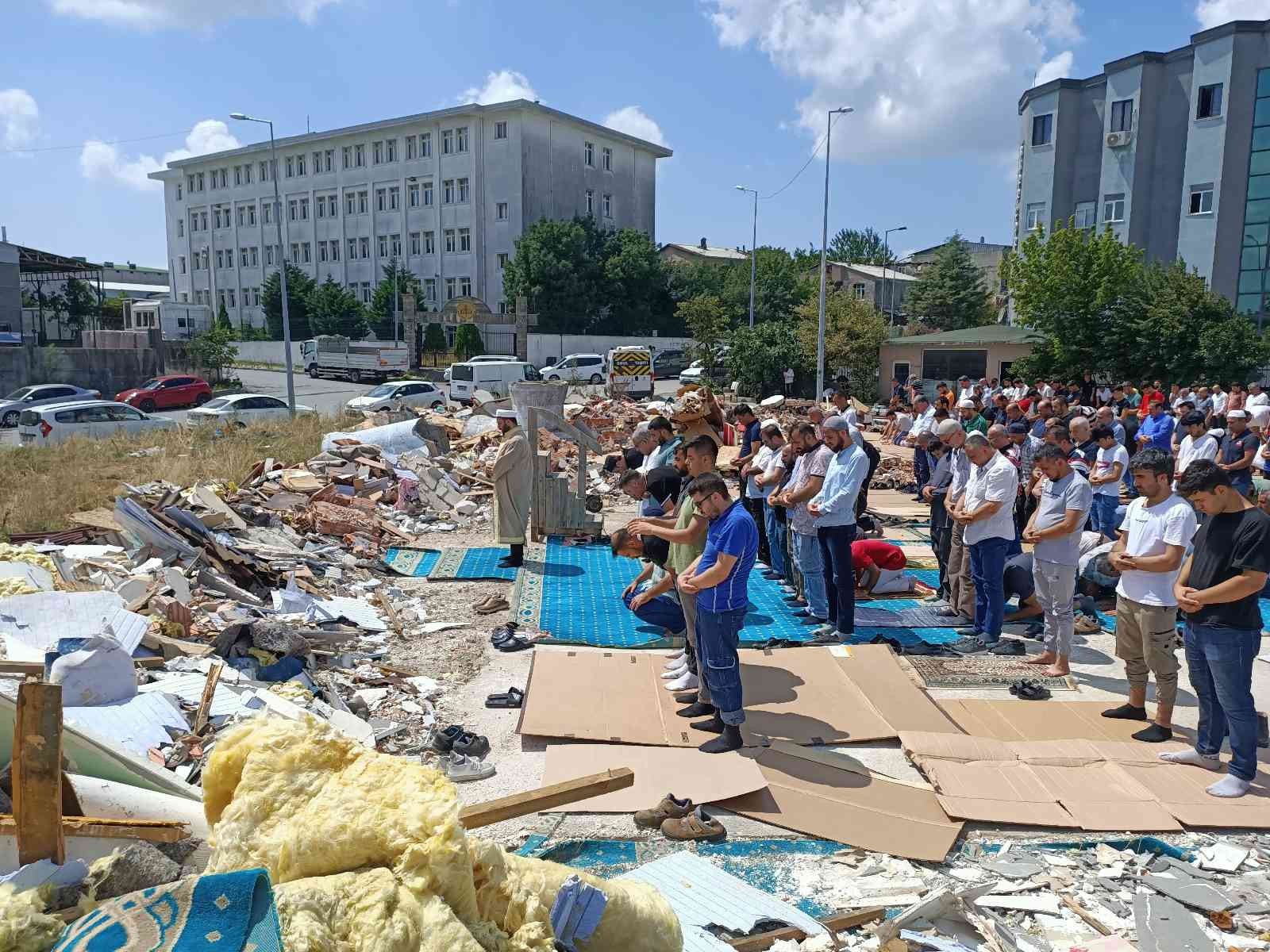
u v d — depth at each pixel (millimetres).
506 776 5039
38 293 60344
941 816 4551
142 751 4723
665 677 6430
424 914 2334
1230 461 11625
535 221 59500
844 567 7328
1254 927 3703
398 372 47625
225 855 2457
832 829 4414
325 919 2273
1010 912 3836
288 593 8070
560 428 11742
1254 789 4793
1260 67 34844
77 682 5020
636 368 35312
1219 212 35812
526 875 2756
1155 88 37812
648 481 7578
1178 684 6621
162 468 15336
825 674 6527
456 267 60781
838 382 35375
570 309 57312
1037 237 31812
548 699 5973
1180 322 27594
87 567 7820
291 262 68250
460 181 59812
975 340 32344
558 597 8883
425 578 9812
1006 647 7270
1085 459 10469
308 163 66125
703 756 5141
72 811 3186
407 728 5750
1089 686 6559
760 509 9961
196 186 72438
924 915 3725
